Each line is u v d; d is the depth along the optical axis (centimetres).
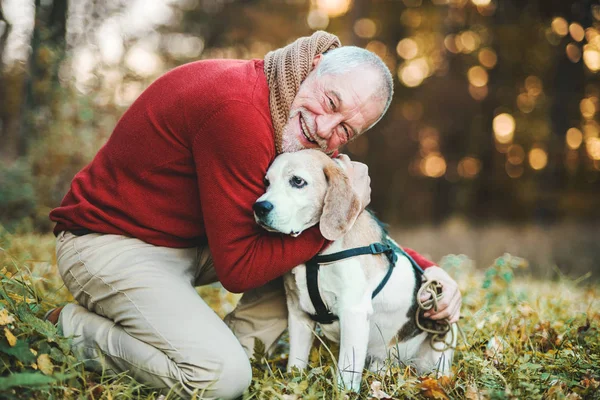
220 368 244
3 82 967
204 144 251
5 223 697
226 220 253
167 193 265
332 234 267
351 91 262
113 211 268
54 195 782
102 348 260
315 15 1891
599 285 622
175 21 1811
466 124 1838
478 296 427
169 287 260
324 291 279
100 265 262
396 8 1873
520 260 432
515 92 1736
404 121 1916
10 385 198
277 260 263
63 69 811
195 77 265
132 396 237
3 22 859
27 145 816
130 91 887
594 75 1550
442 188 1923
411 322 310
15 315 244
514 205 1700
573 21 1538
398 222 1862
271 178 267
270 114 260
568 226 1116
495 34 1686
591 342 312
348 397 243
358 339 271
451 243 1020
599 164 1587
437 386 245
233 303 423
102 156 276
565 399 237
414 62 1945
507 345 305
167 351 249
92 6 879
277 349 338
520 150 1734
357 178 288
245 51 1858
